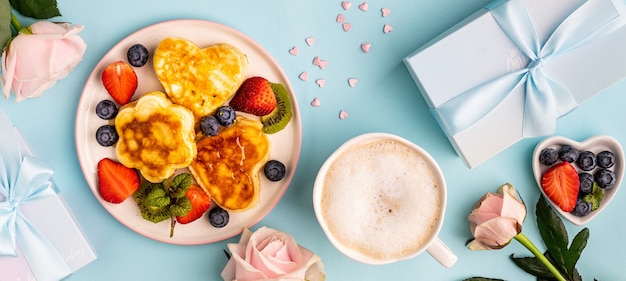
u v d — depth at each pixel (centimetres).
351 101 82
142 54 76
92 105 77
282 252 77
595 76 78
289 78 81
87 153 77
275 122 79
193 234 79
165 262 81
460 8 82
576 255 82
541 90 77
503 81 76
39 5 75
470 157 79
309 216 82
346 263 83
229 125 77
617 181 82
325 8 81
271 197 80
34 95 74
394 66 82
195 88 77
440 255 76
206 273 81
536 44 76
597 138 82
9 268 73
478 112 77
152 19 78
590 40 77
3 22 71
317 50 81
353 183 75
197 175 78
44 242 74
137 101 76
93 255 77
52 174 74
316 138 81
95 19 78
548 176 82
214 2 79
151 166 77
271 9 80
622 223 85
